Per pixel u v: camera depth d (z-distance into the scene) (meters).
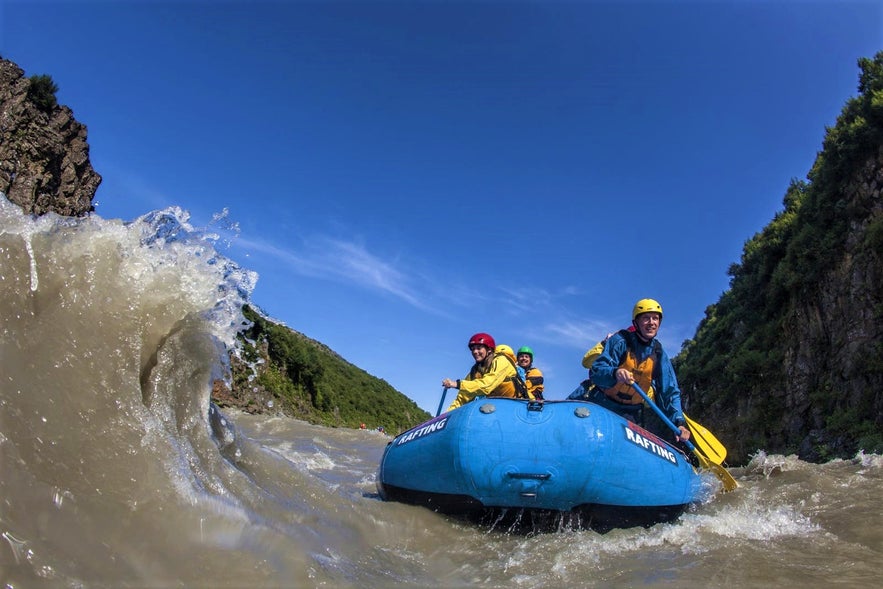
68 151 21.12
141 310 3.16
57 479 2.24
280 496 3.47
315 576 2.37
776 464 6.37
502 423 4.26
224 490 2.99
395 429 44.97
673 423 5.30
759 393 22.14
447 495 4.41
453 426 4.40
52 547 1.93
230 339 3.73
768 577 2.83
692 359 33.72
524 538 3.98
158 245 3.44
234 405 23.67
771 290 22.78
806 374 19.31
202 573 2.10
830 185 19.47
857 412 15.93
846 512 4.08
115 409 2.74
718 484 5.21
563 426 4.18
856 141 17.89
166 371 3.21
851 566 2.98
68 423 2.52
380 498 5.34
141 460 2.62
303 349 35.69
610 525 4.23
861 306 17.06
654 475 4.27
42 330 2.74
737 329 27.28
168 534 2.28
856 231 17.94
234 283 3.72
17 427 2.32
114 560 2.00
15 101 19.47
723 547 3.40
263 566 2.27
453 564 3.28
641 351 5.44
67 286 2.96
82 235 3.17
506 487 4.10
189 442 3.17
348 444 13.48
